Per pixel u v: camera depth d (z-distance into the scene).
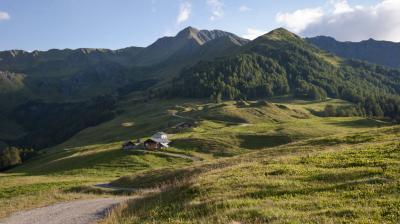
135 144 125.56
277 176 31.34
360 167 31.12
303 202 23.16
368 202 21.48
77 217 33.88
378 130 60.19
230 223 20.55
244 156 59.22
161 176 61.25
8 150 186.25
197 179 34.81
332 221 18.61
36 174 106.38
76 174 96.88
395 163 30.77
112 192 57.09
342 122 168.12
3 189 67.00
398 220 18.14
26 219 35.41
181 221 23.38
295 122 167.00
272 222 19.78
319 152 42.16
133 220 26.98
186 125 179.50
